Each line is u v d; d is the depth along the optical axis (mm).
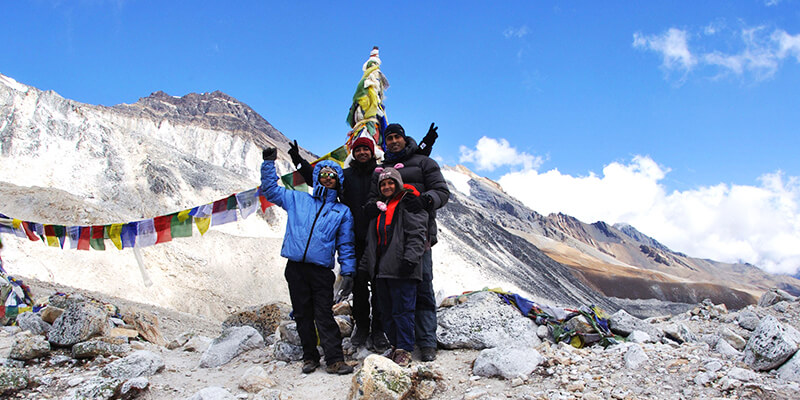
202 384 5180
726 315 7234
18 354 5480
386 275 4980
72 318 5840
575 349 5293
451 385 4680
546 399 4094
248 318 7445
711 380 4148
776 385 4047
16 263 33031
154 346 6875
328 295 5375
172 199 113750
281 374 5395
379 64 7852
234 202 7211
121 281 40500
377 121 7680
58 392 4719
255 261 62469
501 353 4828
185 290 48375
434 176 5391
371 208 5250
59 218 50344
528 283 128625
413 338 5141
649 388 4160
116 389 4574
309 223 5359
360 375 4180
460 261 110562
